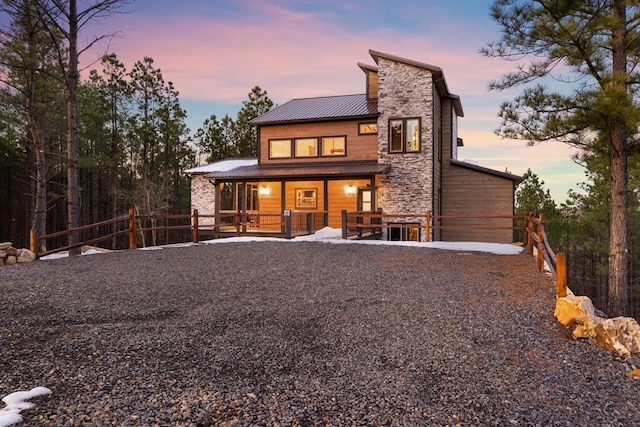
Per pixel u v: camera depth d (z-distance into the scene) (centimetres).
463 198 2103
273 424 286
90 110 2822
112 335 462
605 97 945
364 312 570
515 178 1997
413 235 1945
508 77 1173
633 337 436
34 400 306
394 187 1991
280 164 2242
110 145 3441
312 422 291
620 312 1077
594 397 341
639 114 906
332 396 333
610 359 421
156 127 3697
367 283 737
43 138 1980
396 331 497
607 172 1345
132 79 3584
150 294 650
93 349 418
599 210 2606
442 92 2142
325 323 525
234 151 4303
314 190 2362
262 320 533
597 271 2991
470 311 573
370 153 2088
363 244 1316
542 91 1042
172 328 493
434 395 339
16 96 1809
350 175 1950
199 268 868
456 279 772
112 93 3497
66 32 1289
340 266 898
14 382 336
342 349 441
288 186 2411
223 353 420
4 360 383
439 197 2100
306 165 2181
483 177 2078
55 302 593
